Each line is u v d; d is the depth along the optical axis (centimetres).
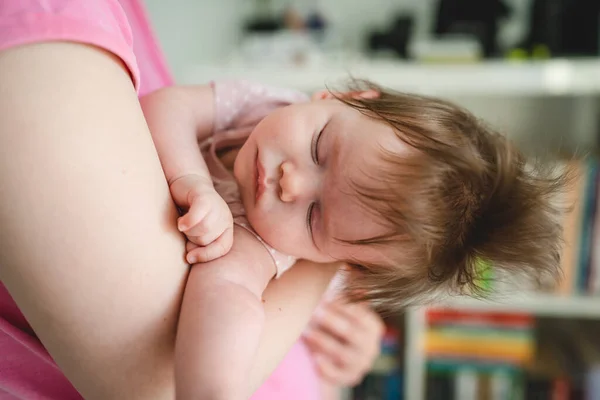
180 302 48
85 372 43
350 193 67
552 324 194
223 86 74
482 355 171
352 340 103
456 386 173
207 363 44
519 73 150
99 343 42
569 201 144
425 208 65
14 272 39
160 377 46
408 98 79
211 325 46
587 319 192
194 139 64
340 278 75
